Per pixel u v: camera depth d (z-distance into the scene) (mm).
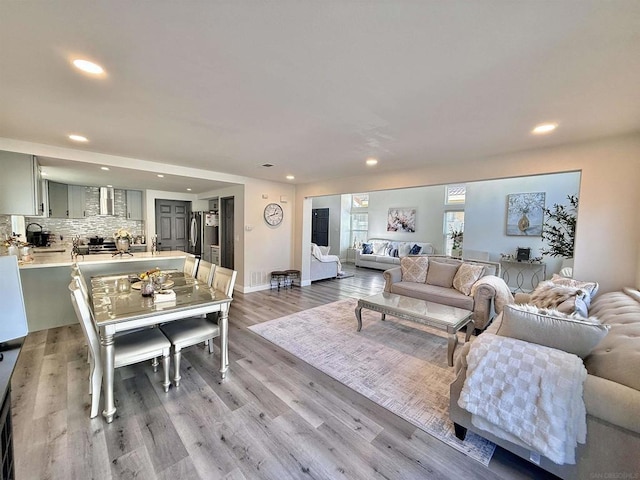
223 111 2188
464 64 1519
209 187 6184
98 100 2012
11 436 1025
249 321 3918
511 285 6027
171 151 3445
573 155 2820
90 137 2889
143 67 1592
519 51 1390
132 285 2844
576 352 1504
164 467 1541
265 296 5312
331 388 2330
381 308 3299
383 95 1895
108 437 1744
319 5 1109
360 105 2049
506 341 1596
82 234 6246
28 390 2209
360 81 1720
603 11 1105
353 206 10469
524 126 2402
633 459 1215
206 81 1742
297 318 4059
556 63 1485
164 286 2705
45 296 3461
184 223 7859
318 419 1955
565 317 1575
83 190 6090
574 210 5172
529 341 1615
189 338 2342
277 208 6008
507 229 6062
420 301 3502
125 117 2332
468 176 3629
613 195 2611
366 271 8461
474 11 1127
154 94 1918
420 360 2840
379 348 3096
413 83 1732
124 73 1655
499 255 6172
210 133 2715
